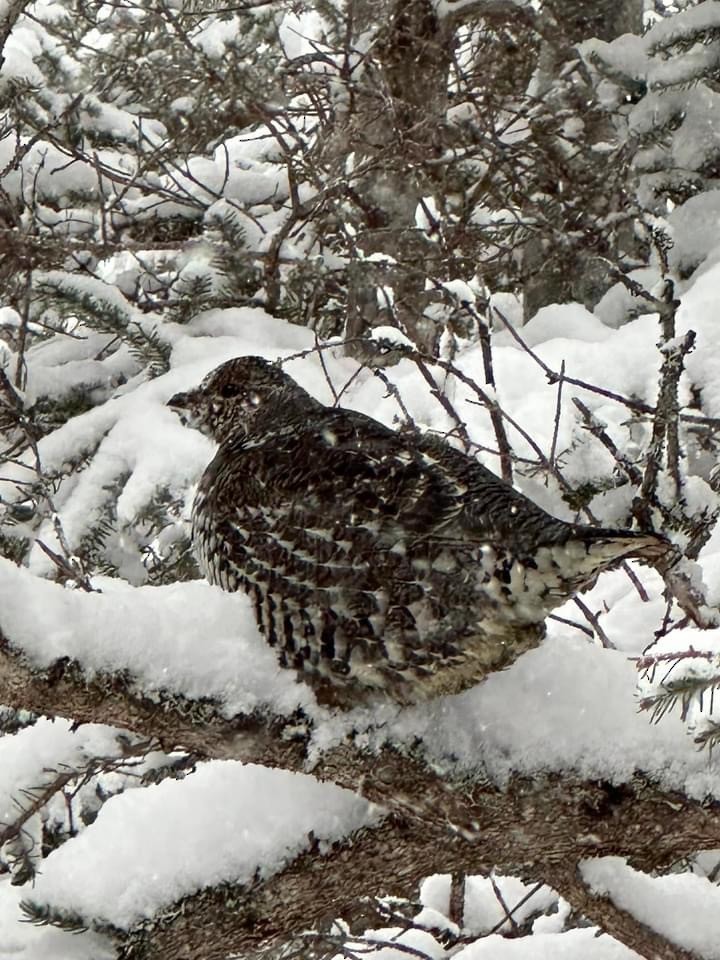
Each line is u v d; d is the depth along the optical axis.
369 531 5.61
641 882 6.14
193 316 11.55
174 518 9.65
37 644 5.09
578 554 5.33
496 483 5.77
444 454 5.95
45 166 12.38
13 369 10.99
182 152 12.29
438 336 11.59
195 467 9.65
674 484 7.88
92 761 6.30
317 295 12.04
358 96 12.45
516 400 10.16
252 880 5.50
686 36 12.57
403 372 10.77
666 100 12.70
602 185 12.33
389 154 11.66
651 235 8.90
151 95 12.41
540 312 11.81
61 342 11.43
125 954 5.38
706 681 4.96
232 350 10.86
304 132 13.44
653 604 8.77
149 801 5.70
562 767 5.54
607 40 13.91
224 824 5.59
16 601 5.12
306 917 5.65
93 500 9.76
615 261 12.20
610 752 5.54
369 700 5.61
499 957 7.18
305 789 5.68
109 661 5.21
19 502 9.70
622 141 12.88
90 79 12.45
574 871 6.00
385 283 11.55
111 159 13.90
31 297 10.79
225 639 5.55
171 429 9.91
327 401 10.37
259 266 11.71
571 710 5.64
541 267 12.83
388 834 5.64
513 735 5.57
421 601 5.54
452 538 5.52
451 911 8.38
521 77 13.84
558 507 9.68
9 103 12.34
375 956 8.10
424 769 5.52
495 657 5.64
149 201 12.53
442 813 5.54
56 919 5.38
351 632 5.56
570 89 12.87
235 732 5.45
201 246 11.34
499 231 12.99
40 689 5.12
